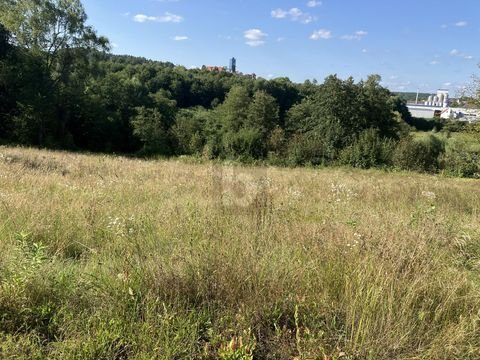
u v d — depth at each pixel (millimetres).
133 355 2451
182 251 3543
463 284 3416
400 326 2738
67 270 3402
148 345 2480
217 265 3266
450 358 2564
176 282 3125
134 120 38031
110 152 36500
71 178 9375
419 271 3389
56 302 2900
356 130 40656
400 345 2615
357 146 30812
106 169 11859
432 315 3002
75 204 5645
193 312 2883
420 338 2699
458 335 2645
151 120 37438
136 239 3922
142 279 3188
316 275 3400
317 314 2953
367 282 3119
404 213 6398
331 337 2725
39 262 3119
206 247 3541
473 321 2822
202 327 2826
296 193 7820
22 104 31766
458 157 28969
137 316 2775
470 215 7492
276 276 3197
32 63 33406
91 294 3008
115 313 2766
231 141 30406
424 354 2566
